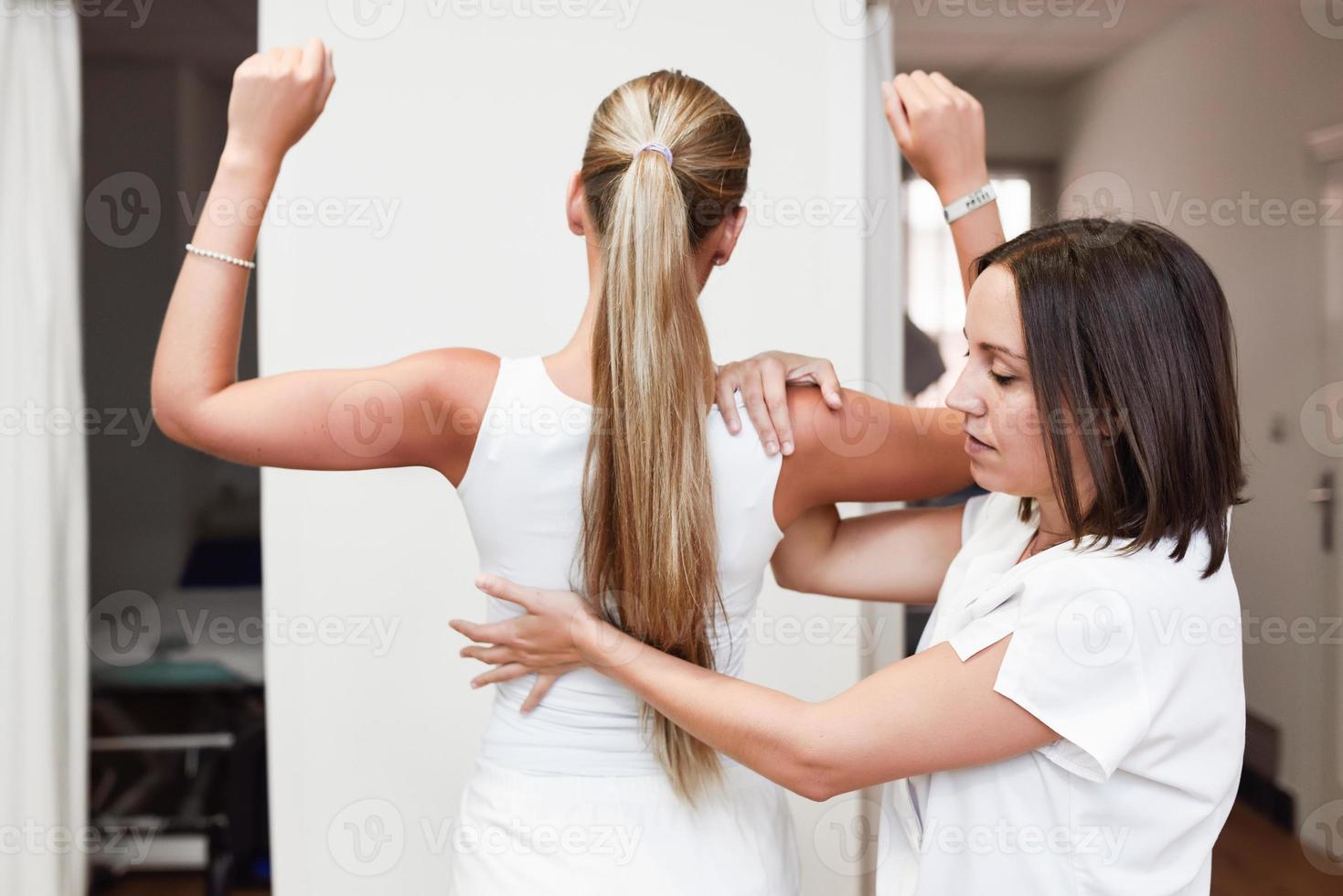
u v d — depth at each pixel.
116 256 2.16
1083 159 1.78
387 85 1.52
